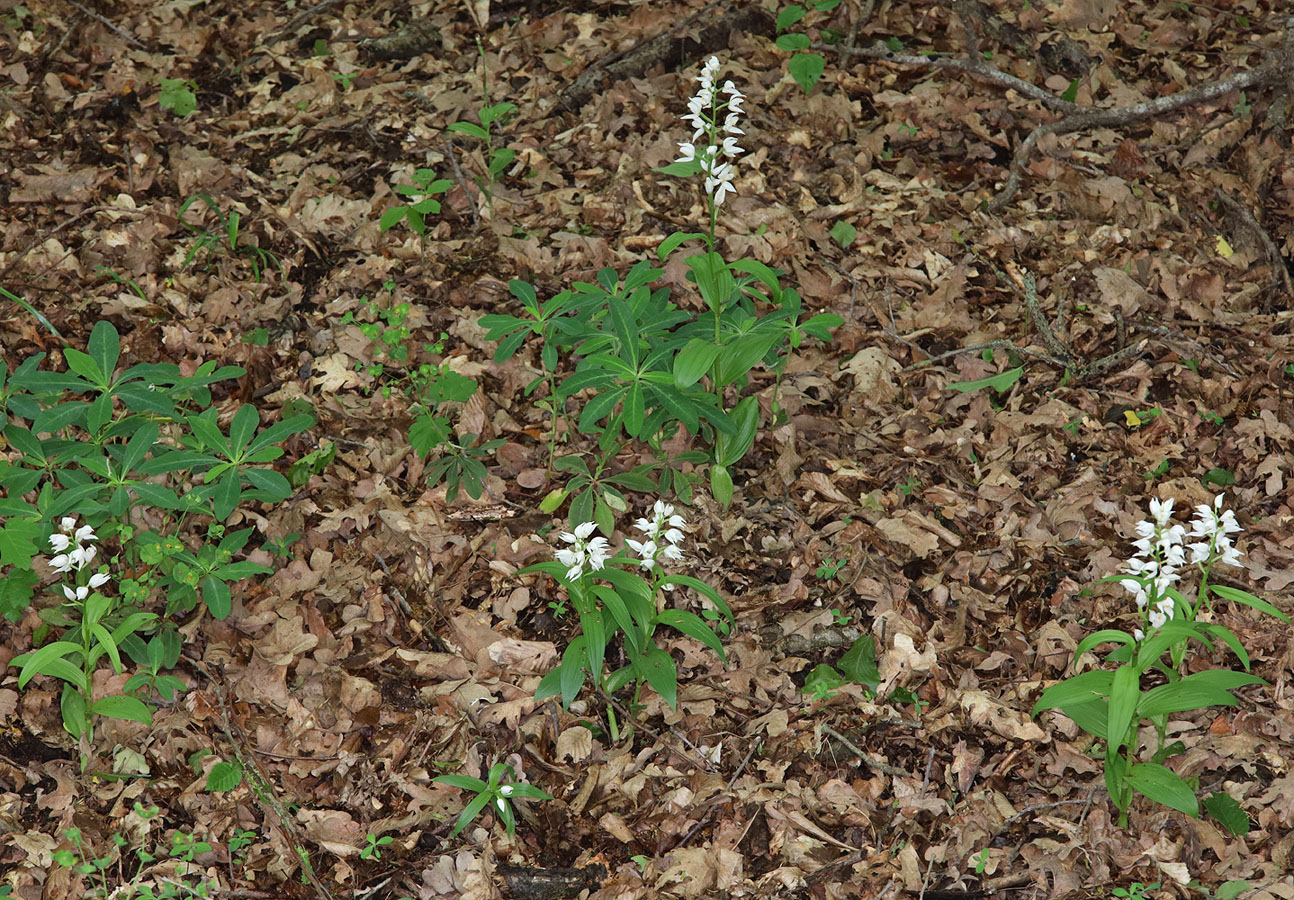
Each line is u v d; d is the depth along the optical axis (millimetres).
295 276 2537
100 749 2160
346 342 2459
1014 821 2111
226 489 2195
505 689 2205
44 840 2104
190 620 2242
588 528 2096
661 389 2219
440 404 2393
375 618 2252
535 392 2428
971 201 2598
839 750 2162
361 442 2377
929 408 2412
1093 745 2150
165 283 2514
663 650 2184
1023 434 2381
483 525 2318
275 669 2209
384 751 2166
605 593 2129
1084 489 2324
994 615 2242
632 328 2230
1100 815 2102
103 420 2213
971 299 2508
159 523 2299
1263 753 2127
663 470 2336
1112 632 2035
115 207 2588
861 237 2562
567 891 2090
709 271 2240
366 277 2525
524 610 2262
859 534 2293
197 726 2178
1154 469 2338
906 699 2189
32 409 2225
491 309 2488
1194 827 2090
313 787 2150
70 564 2135
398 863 2105
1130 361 2430
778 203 2584
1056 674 2201
